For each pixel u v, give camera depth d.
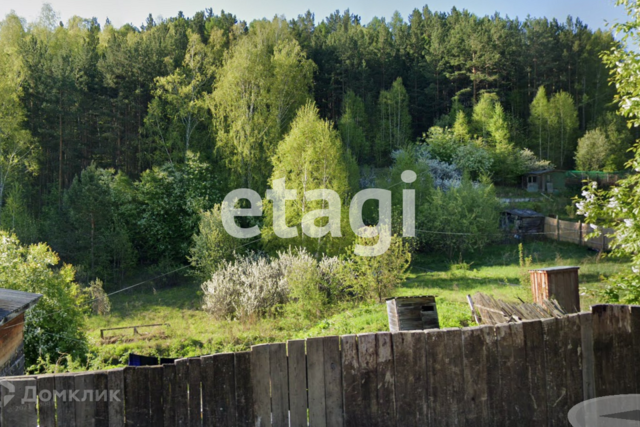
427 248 37.44
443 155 52.12
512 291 19.44
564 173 50.88
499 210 41.16
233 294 22.34
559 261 28.03
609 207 8.45
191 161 37.97
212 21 65.75
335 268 22.31
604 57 9.09
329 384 4.32
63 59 47.09
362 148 54.31
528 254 33.88
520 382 4.42
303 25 80.81
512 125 58.72
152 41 51.28
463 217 36.31
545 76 62.59
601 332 4.57
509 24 70.94
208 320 22.38
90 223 33.12
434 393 4.34
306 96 41.97
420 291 22.03
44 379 4.14
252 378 4.29
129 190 37.50
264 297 21.42
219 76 41.41
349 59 61.38
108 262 33.16
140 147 42.47
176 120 40.88
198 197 36.34
